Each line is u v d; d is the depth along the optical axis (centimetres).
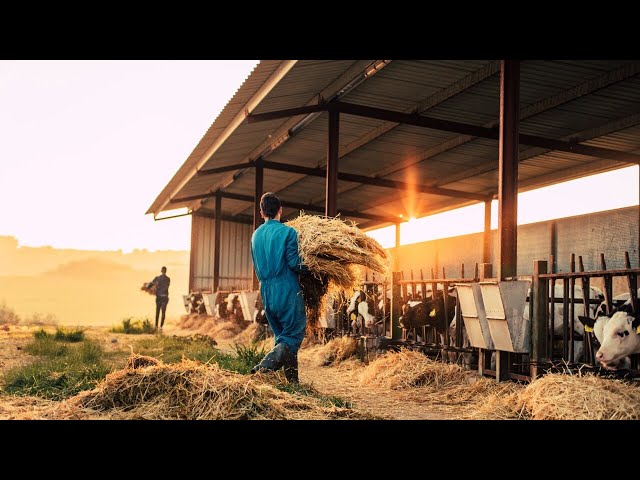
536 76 1198
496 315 728
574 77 1193
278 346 640
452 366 794
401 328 1017
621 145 1544
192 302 2573
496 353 743
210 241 3097
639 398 524
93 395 490
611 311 659
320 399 570
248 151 1917
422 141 1720
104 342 1353
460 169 1959
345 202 2667
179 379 484
